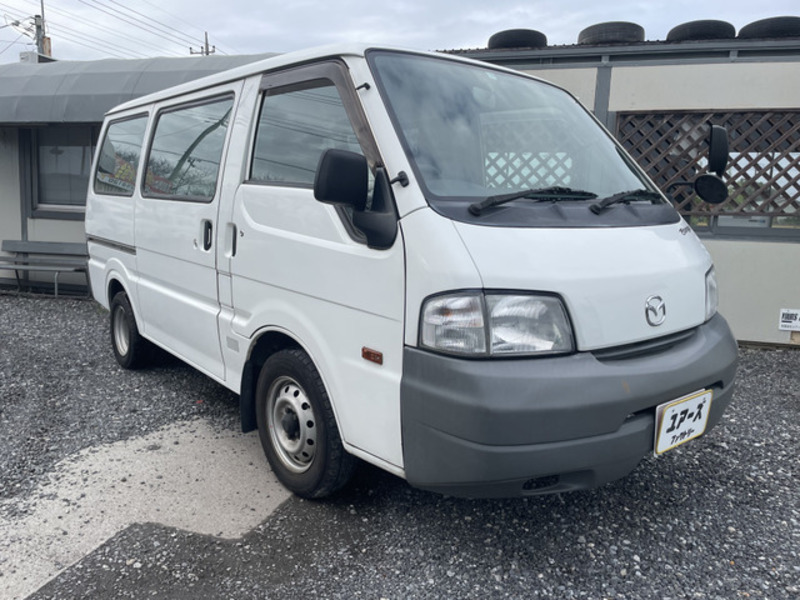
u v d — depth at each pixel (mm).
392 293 2318
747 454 3598
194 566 2504
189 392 4512
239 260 3115
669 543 2699
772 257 5801
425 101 2650
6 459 3426
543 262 2225
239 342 3191
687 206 5922
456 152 2576
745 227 5906
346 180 2252
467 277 2123
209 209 3363
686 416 2463
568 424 2115
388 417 2361
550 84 3523
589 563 2551
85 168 8516
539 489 2238
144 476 3240
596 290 2273
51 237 8680
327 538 2701
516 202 2441
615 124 6008
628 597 2352
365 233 2387
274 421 3092
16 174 8703
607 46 5887
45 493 3062
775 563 2566
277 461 3076
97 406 4234
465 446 2107
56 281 8305
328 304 2600
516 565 2529
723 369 2621
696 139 5859
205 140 3541
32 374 4945
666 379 2336
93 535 2713
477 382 2082
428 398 2186
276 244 2848
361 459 2799
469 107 2793
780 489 3191
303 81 2840
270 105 3039
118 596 2328
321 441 2764
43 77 8055
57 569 2480
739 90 5680
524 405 2066
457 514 2895
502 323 2131
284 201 2836
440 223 2227
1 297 8492
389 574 2469
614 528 2805
